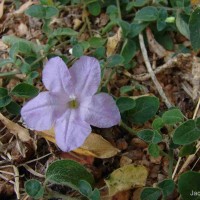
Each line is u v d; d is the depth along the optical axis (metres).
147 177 0.10
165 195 0.09
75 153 0.10
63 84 0.09
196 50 0.11
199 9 0.10
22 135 0.10
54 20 0.13
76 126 0.09
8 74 0.11
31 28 0.13
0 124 0.11
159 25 0.12
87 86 0.09
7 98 0.10
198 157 0.10
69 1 0.13
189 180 0.09
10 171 0.10
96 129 0.11
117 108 0.09
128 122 0.11
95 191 0.09
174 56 0.12
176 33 0.12
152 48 0.12
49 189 0.10
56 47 0.12
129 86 0.11
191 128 0.09
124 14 0.13
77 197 0.10
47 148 0.10
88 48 0.12
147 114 0.10
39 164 0.10
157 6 0.12
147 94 0.11
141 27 0.12
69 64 0.12
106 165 0.10
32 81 0.11
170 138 0.10
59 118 0.09
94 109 0.09
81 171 0.10
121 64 0.11
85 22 0.13
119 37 0.12
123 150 0.10
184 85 0.11
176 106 0.11
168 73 0.12
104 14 0.13
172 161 0.10
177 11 0.12
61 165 0.10
